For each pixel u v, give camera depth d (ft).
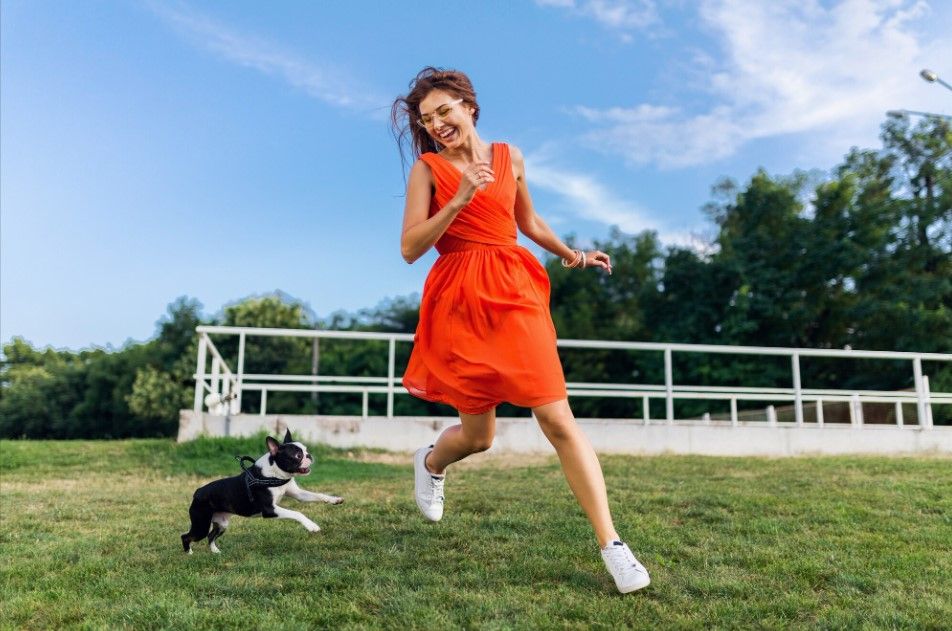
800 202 98.89
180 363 124.67
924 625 9.85
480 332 10.98
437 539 14.78
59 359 177.17
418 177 11.57
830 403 56.65
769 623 9.91
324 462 29.78
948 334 78.48
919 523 16.51
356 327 137.08
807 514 17.25
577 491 11.17
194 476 27.63
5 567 13.33
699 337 96.12
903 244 86.22
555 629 9.63
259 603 10.90
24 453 31.07
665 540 14.53
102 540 15.66
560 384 10.96
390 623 9.88
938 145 88.79
